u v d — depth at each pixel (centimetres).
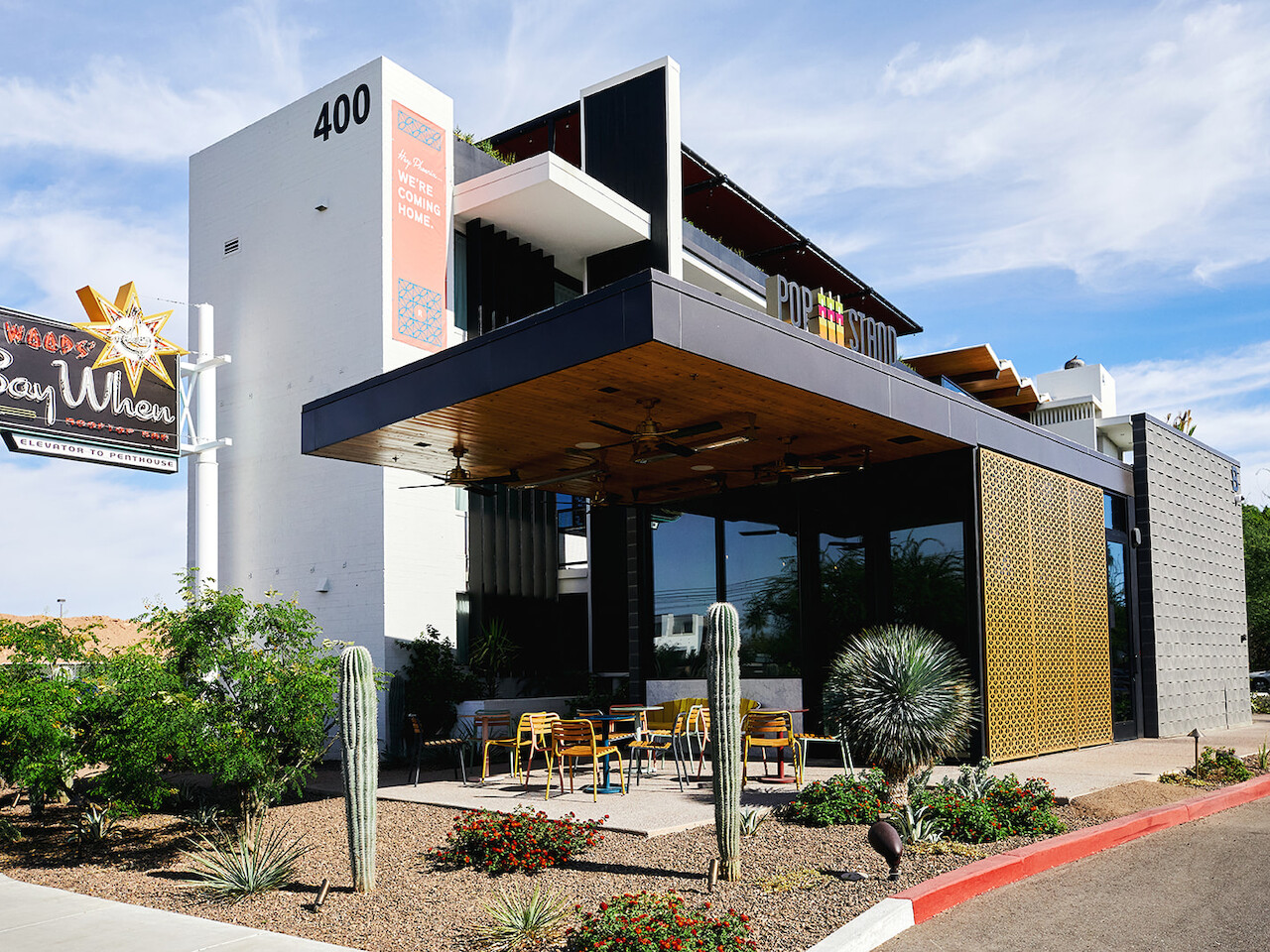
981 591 1293
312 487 1681
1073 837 802
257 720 945
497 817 845
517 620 1845
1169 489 1906
